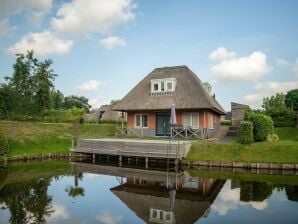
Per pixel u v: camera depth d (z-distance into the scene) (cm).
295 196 1209
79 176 1697
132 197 1217
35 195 1249
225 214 985
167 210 1037
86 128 3747
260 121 2180
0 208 1065
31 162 2303
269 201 1135
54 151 2628
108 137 3131
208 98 2766
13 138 2734
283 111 3516
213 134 3105
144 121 3044
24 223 904
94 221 926
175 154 1994
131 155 2159
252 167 1873
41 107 5009
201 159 2012
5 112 3812
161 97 2927
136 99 3044
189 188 1370
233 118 3672
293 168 1816
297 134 3061
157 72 3272
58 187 1401
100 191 1323
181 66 3197
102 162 2300
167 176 1689
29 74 5725
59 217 964
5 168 1995
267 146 1998
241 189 1338
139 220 933
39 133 3064
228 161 1939
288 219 932
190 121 2800
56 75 5844
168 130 2941
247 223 900
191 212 1009
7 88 4000
